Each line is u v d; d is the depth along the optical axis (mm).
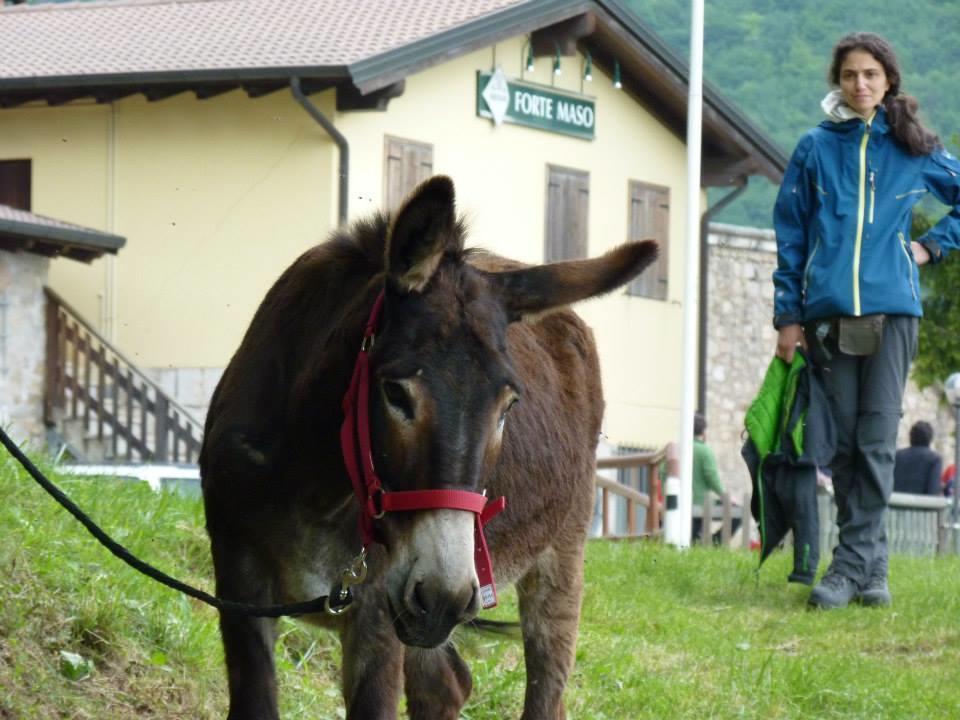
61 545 6887
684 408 15008
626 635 8750
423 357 4230
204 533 8320
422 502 4168
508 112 24000
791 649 8695
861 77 9430
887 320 9422
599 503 19359
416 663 6078
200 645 6629
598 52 25344
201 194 22281
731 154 26734
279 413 4902
